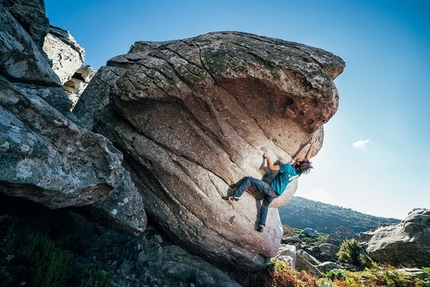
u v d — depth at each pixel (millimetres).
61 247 3871
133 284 4051
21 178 2240
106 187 3461
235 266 5605
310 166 5211
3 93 2383
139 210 4379
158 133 5109
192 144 5172
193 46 4984
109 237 5074
